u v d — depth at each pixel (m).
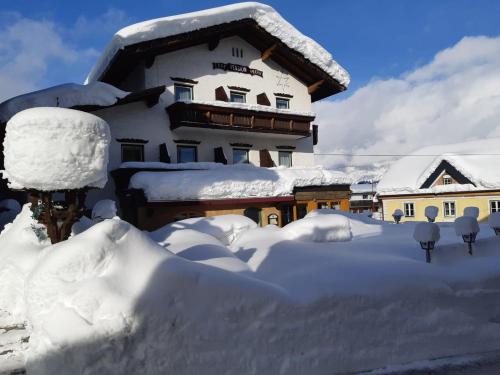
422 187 29.48
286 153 18.52
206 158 16.14
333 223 7.99
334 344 4.45
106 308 3.59
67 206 5.23
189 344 3.86
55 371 3.44
